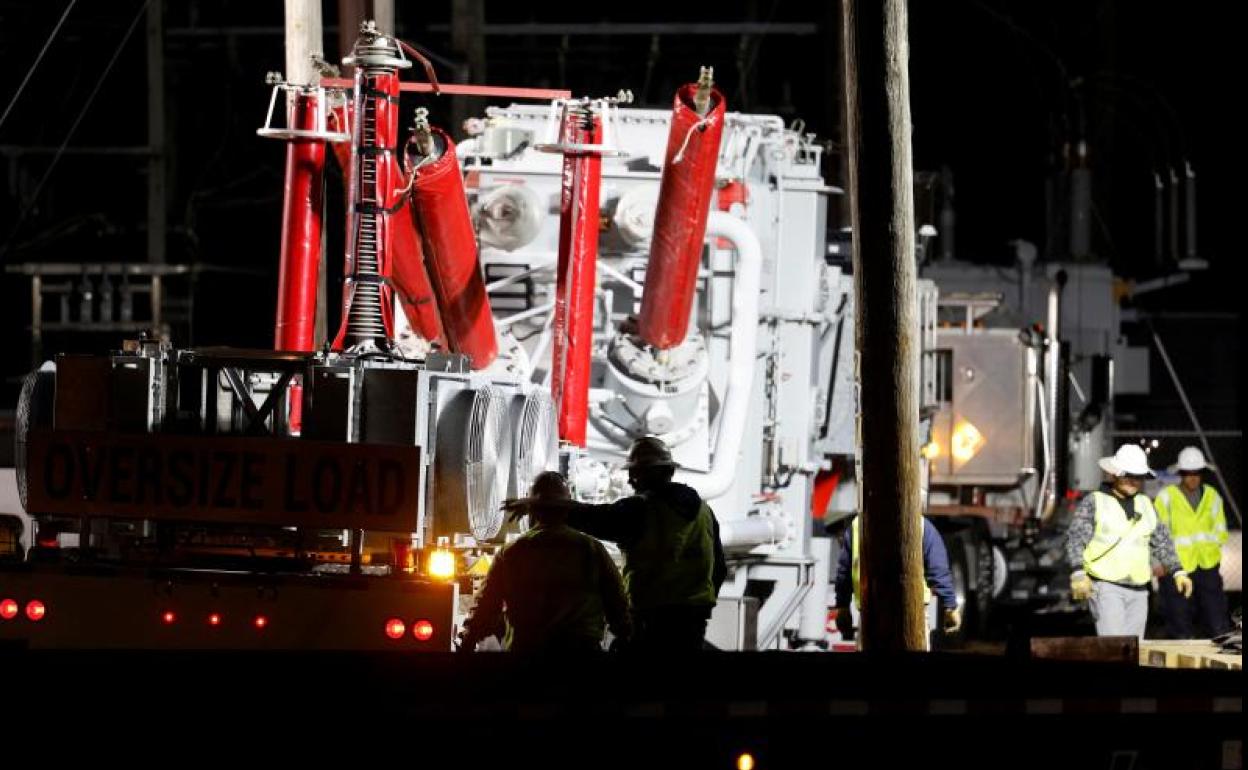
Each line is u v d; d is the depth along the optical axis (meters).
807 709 22.52
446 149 35.19
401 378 28.59
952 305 70.69
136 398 29.45
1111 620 46.78
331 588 28.30
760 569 46.38
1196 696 23.11
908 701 22.67
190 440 28.86
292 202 37.84
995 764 22.91
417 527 28.38
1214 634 54.41
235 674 22.34
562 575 28.42
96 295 81.75
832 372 51.53
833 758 22.58
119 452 29.08
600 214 43.16
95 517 29.19
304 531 28.75
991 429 68.00
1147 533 46.97
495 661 22.72
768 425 45.81
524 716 22.20
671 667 23.22
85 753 22.22
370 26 32.56
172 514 28.88
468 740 22.19
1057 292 70.38
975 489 68.69
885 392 35.16
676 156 36.78
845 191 68.31
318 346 45.22
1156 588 53.69
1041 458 68.31
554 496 28.70
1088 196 88.62
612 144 38.41
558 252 39.34
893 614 35.03
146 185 87.38
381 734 22.12
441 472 29.31
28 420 30.09
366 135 32.38
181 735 22.19
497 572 28.59
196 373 29.80
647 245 43.34
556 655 23.44
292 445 28.56
